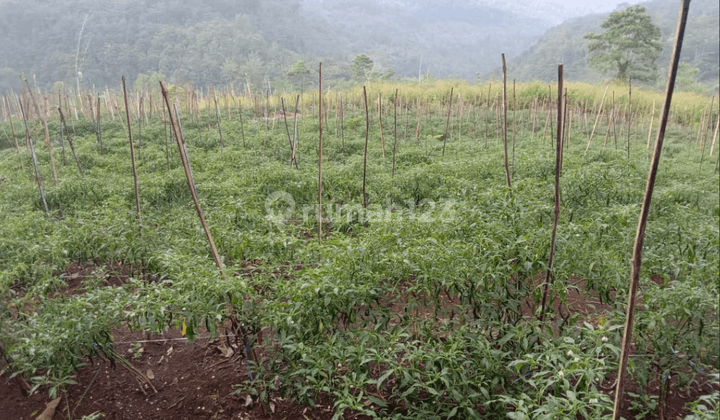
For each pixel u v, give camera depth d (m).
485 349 3.19
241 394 3.76
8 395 3.79
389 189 7.84
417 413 3.18
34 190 8.09
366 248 3.83
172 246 4.86
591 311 4.64
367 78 48.62
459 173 8.58
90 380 3.97
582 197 6.06
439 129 18.50
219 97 27.28
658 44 36.66
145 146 14.27
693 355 3.12
